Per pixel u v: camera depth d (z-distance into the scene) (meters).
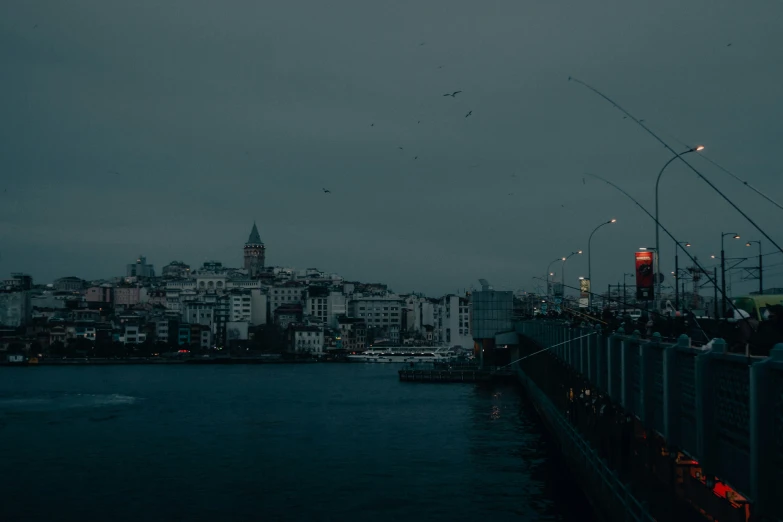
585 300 88.38
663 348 28.08
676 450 26.75
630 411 35.12
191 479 63.62
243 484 61.44
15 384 180.38
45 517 52.16
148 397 142.12
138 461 72.25
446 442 80.69
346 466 68.12
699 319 33.66
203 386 172.38
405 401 127.12
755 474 18.31
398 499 55.31
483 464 67.31
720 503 27.98
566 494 54.38
